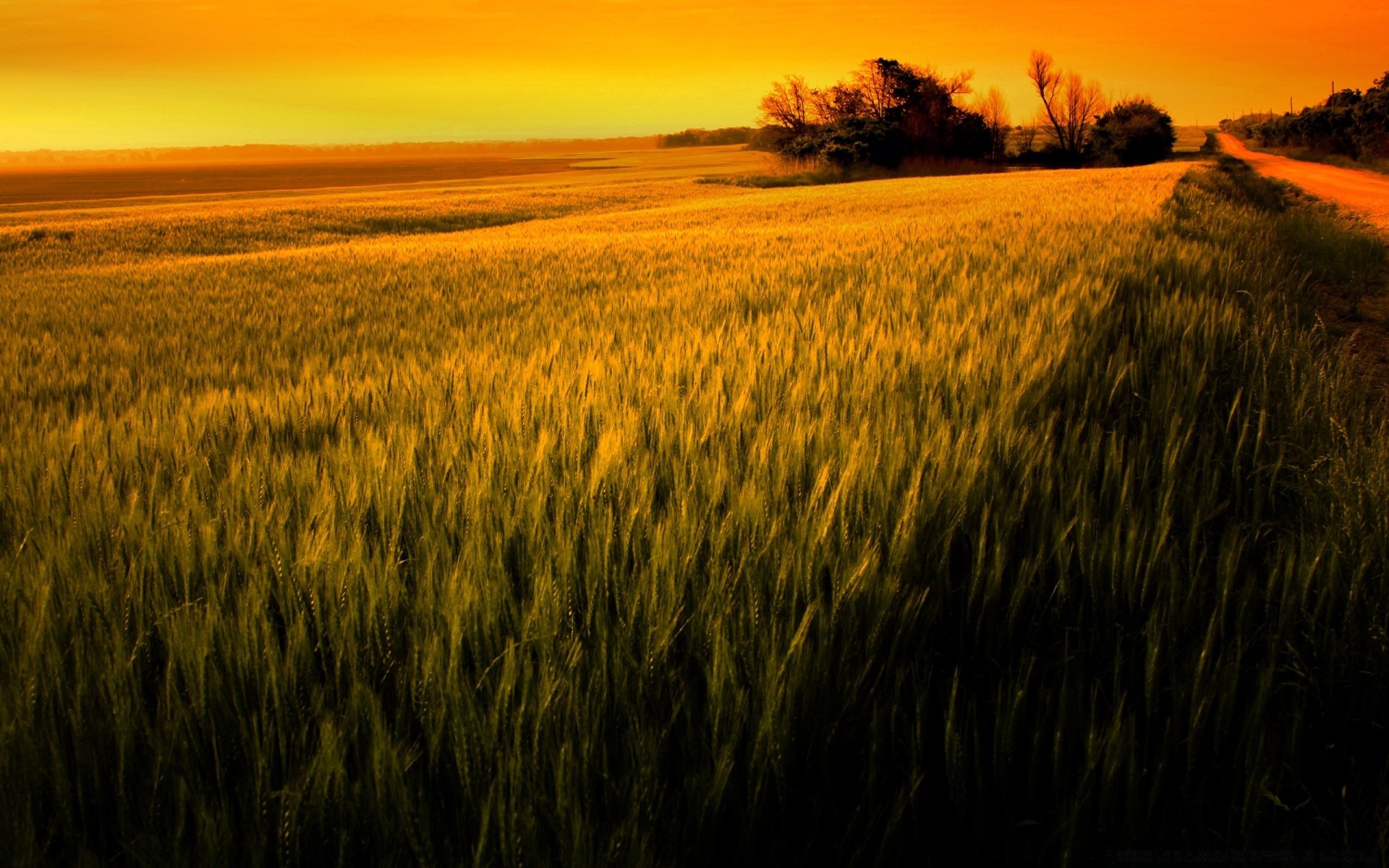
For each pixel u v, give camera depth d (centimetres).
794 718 146
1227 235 1038
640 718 146
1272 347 448
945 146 6134
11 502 262
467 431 312
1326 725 167
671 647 171
